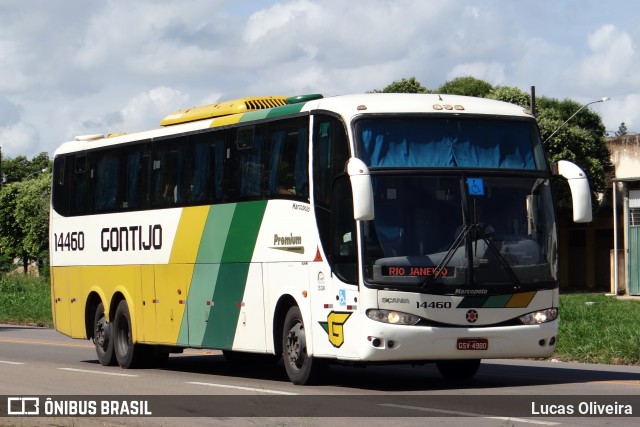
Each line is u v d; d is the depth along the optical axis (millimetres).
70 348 29078
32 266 90062
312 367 17344
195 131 20766
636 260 49719
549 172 16875
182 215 21047
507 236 16312
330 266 16594
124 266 23016
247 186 19078
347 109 16578
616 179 49812
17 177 122812
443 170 16297
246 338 19047
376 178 16109
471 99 17250
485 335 15945
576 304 37562
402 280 15844
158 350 22578
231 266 19469
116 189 23422
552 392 15992
